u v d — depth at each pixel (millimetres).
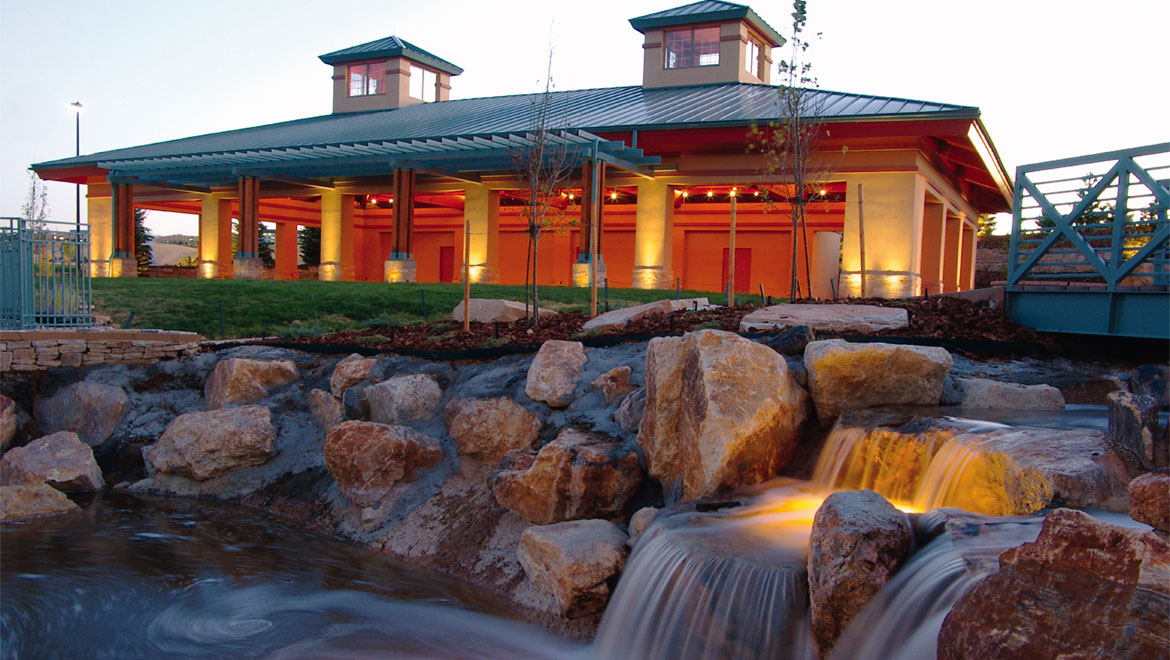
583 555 6977
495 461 9875
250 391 12250
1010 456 5914
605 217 36312
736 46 31812
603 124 26094
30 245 14219
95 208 39469
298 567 8438
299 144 31781
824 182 23375
